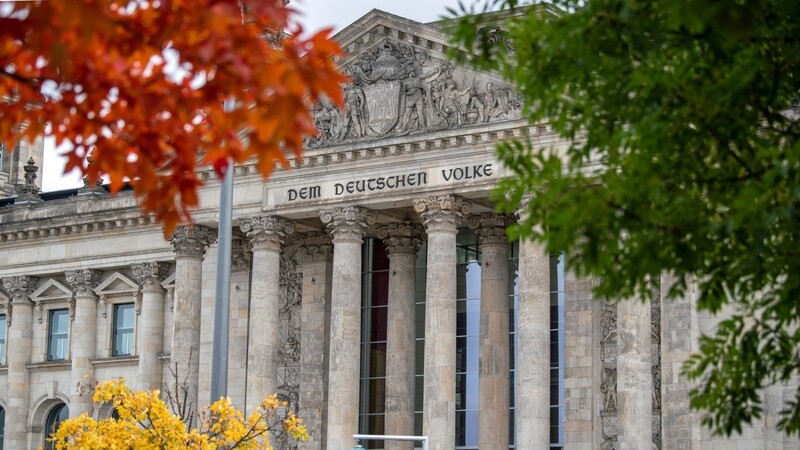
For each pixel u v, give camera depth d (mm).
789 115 58656
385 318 102000
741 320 31438
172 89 20516
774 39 29281
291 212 96812
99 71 20078
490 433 94312
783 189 27547
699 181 28953
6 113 21359
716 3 24375
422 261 102562
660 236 27750
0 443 121125
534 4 33375
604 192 28062
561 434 93812
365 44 95000
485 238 96438
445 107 91562
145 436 57625
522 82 29969
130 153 21469
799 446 83375
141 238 112875
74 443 59531
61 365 117438
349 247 94562
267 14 19438
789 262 28812
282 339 103750
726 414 31234
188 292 101312
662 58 30094
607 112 30188
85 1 18594
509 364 96125
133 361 113312
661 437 87062
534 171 31047
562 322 95000
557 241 28438
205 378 104312
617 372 86938
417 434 100250
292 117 19375
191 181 21688
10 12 18891
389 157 93500
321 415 101312
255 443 58375
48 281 118688
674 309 85188
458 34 31906
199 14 18953
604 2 28562
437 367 89812
